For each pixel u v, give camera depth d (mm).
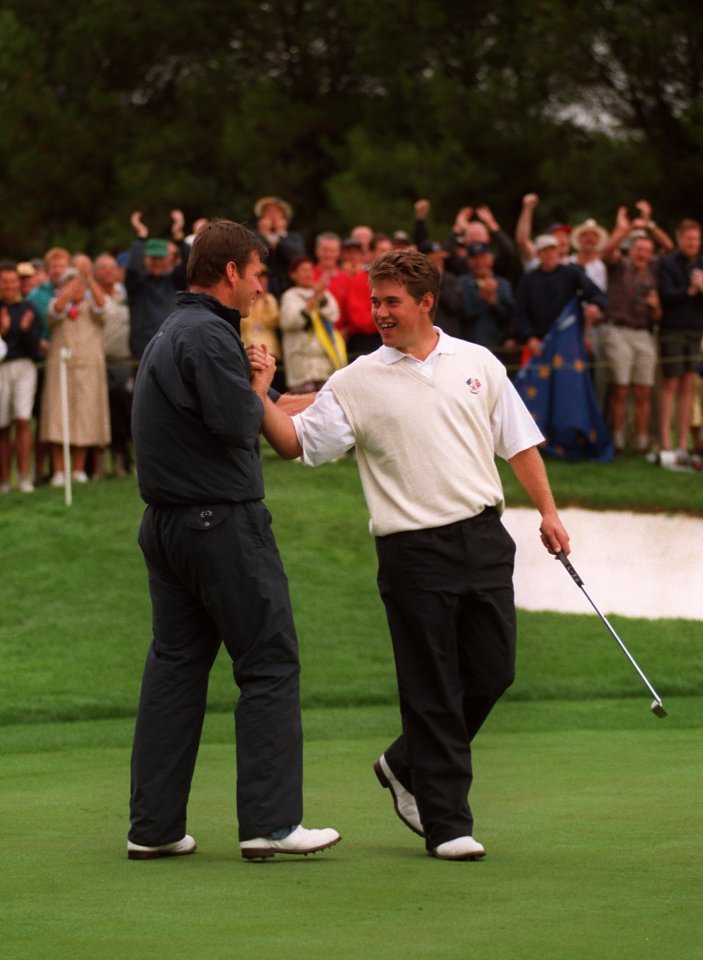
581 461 48031
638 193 76875
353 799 19344
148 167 97375
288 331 46312
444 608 16234
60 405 45656
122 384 47375
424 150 86625
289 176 95938
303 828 16016
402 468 16328
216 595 16188
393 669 31703
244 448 16094
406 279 16297
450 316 46812
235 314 16375
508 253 49000
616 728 25391
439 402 16344
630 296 47938
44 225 102188
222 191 102562
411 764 16156
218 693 29500
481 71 87500
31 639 33938
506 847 16016
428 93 87938
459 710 16234
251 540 16297
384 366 16469
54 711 28219
